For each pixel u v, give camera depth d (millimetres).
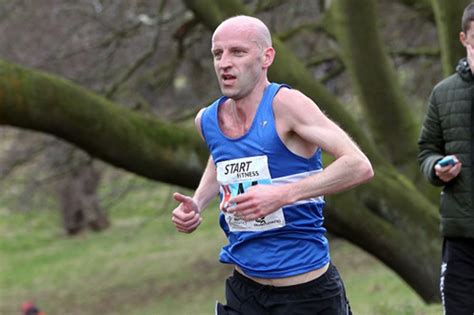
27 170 26125
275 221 6328
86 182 47812
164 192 50312
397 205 17078
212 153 6531
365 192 16953
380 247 17062
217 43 6242
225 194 6480
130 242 47312
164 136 15906
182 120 22719
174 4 25906
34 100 14516
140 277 38281
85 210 51344
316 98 17984
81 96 15055
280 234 6371
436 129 8328
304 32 23828
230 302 6773
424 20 24906
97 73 24234
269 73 17797
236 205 5855
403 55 24141
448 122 8156
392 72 18969
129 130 15492
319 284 6480
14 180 25484
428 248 17094
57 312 33062
